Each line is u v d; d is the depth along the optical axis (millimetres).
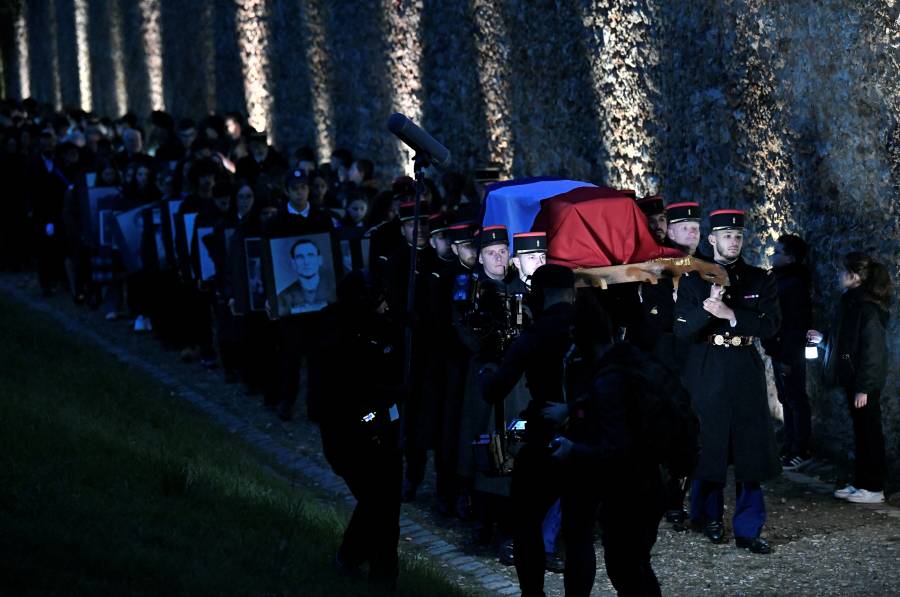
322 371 9727
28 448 10797
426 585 10281
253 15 34500
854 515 13141
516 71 21703
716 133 17016
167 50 42469
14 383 14562
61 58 58281
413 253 10062
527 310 11852
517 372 9430
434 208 16109
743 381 11953
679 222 12727
